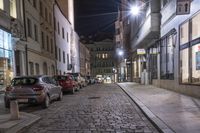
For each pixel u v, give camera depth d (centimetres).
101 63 10494
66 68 4675
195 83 1416
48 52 3288
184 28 1582
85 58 8125
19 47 2155
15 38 2023
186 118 864
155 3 2166
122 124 861
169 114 946
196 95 1380
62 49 4350
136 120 928
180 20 1634
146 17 2347
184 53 1595
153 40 2519
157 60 2403
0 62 1752
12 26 1991
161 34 2141
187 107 1091
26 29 2334
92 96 1867
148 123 873
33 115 1029
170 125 766
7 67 1862
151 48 2711
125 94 1977
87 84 3928
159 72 2309
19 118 955
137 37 3112
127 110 1162
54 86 1484
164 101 1311
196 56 1400
